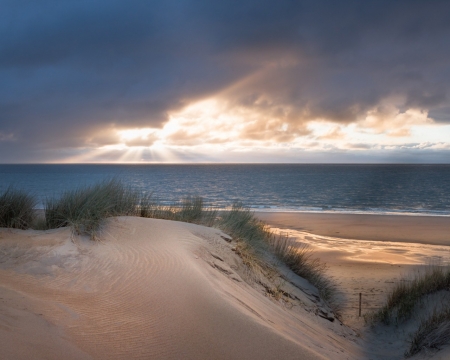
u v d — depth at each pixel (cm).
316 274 1052
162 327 383
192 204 1088
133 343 346
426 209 4238
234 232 949
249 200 5119
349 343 710
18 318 340
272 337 395
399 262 1672
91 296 443
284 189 7225
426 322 680
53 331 335
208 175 13875
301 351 378
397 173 16300
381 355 683
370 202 5062
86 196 759
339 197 5728
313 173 16450
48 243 587
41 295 423
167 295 459
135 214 926
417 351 598
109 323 378
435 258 1772
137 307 423
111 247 610
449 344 561
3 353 272
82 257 555
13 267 500
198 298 459
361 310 975
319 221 2953
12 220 693
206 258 671
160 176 12738
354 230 2581
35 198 780
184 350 347
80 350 315
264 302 635
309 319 745
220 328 396
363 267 1548
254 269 804
